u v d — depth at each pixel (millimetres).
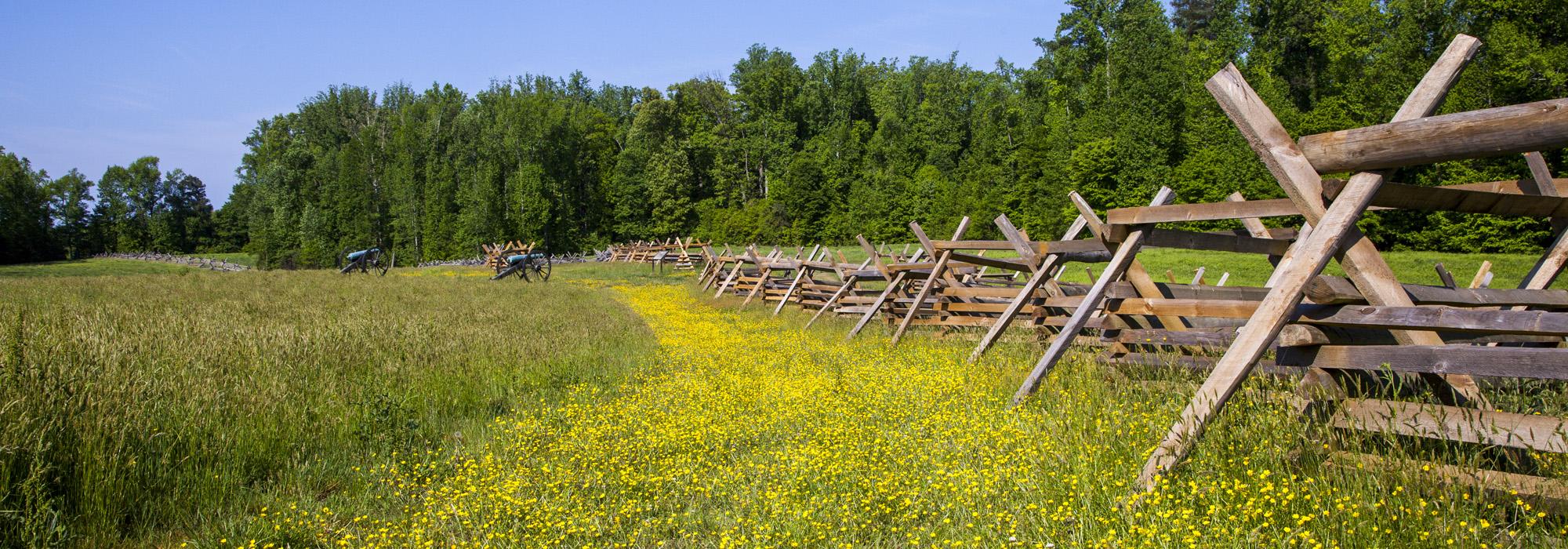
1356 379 4594
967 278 14242
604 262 58938
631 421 6543
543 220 86625
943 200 67938
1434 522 3318
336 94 118875
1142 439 4793
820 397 7262
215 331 10656
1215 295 8172
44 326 9734
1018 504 4098
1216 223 41906
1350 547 3262
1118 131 57938
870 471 4910
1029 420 5660
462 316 15414
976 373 8250
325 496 5164
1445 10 44750
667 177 92438
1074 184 58219
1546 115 3580
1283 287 4395
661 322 17516
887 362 9734
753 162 102250
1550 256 6137
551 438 6258
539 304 20656
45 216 101062
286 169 102125
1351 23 56125
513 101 94562
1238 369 4387
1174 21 87188
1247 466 4047
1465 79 37156
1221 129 53094
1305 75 60969
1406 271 26734
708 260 29484
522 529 4379
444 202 88562
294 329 10883
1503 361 3914
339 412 6637
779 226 80938
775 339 13414
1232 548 3279
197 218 126688
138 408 5672
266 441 5750
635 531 4355
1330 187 4422
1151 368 6992
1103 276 7254
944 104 86562
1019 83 91250
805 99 104312
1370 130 4176
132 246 120500
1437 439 4164
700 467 5418
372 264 41656
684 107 104000
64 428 4941
